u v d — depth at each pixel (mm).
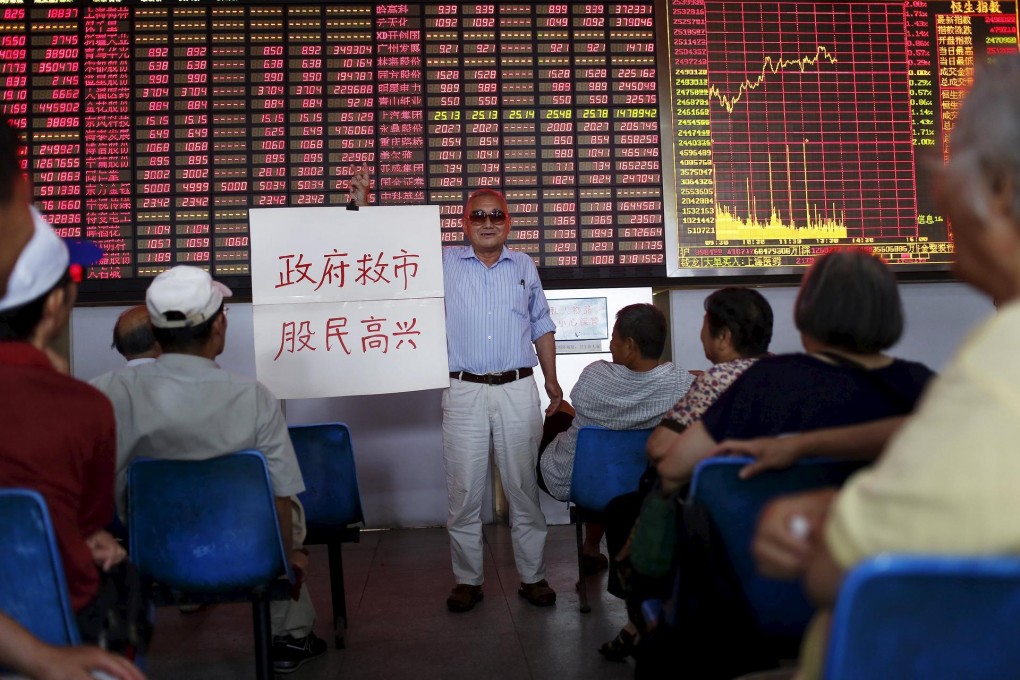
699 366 3752
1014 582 632
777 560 789
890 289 1373
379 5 3553
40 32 3438
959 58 3711
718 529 1260
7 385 1079
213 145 3469
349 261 2783
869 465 1267
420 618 2635
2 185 1006
